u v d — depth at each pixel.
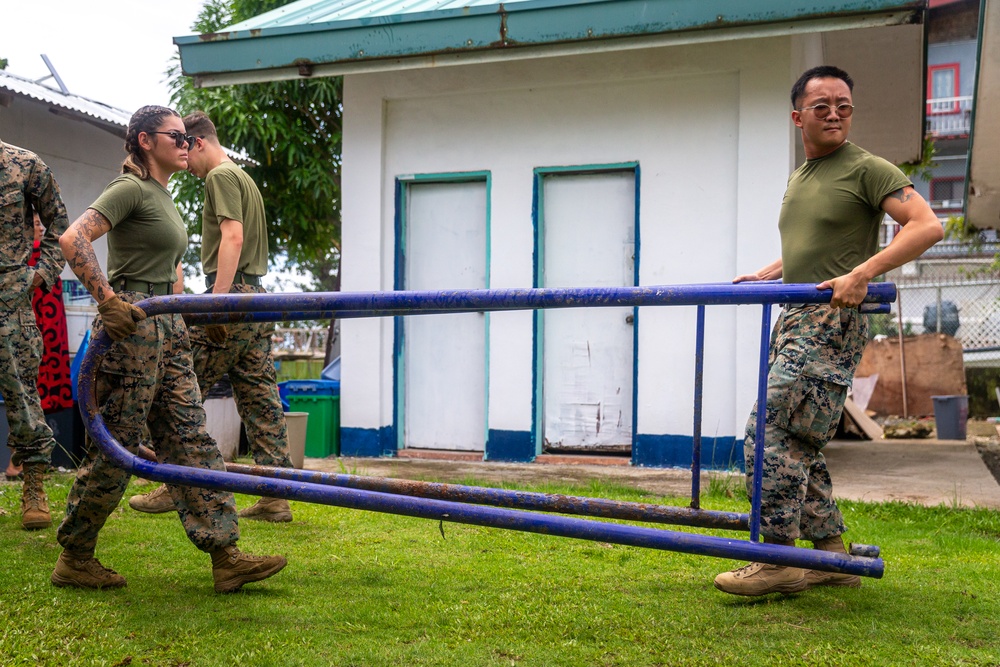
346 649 2.71
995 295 16.84
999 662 2.64
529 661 2.63
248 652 2.65
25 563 3.58
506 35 6.46
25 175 4.25
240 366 4.57
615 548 4.08
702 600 3.26
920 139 11.06
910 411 13.37
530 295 2.75
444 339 7.51
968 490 5.96
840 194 3.20
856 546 2.92
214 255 4.63
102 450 3.07
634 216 6.99
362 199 7.61
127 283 3.28
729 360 6.60
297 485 2.99
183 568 3.58
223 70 7.19
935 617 3.05
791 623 2.99
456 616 3.03
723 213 6.72
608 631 2.90
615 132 6.98
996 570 3.73
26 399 4.20
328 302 2.89
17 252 4.25
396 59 6.84
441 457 7.33
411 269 7.67
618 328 7.05
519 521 2.82
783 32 5.96
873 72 8.75
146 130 3.32
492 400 7.21
